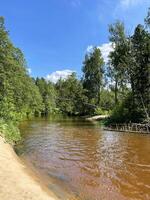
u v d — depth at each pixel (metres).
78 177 16.97
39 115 97.38
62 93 124.56
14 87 42.19
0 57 35.62
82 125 54.38
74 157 22.67
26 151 24.64
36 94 84.06
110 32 57.53
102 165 20.06
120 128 45.94
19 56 51.59
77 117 86.81
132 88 55.00
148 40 53.19
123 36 56.56
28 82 57.44
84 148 27.00
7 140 25.72
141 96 52.34
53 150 25.59
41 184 14.66
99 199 13.52
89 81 95.50
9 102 35.75
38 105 91.69
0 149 20.64
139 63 54.47
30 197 11.85
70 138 34.41
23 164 18.97
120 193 14.39
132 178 16.95
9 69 37.31
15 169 16.36
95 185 15.55
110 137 35.72
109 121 55.47
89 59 95.62
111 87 79.56
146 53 52.72
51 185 14.98
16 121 36.66
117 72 60.47
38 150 25.41
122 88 62.09
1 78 34.12
